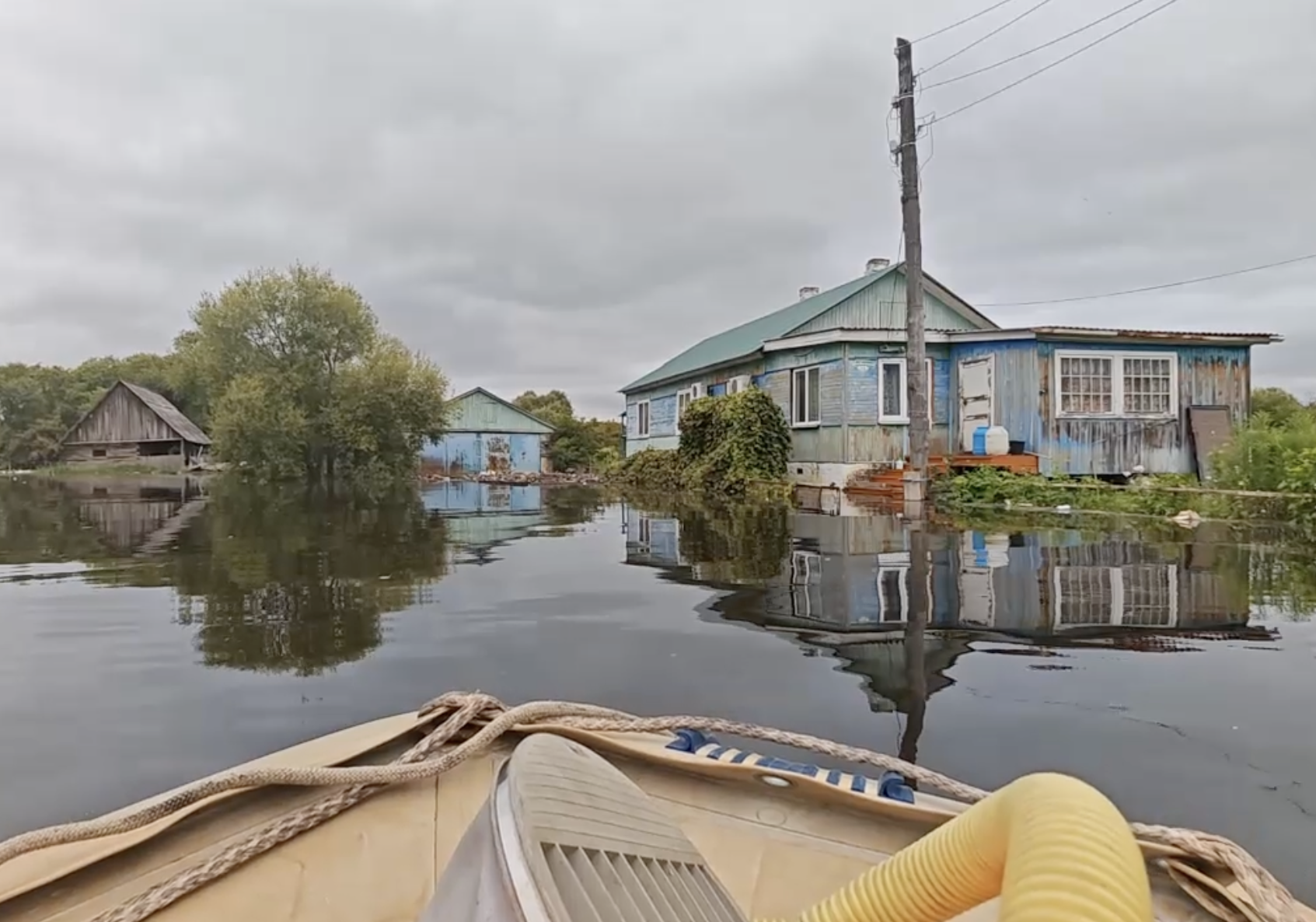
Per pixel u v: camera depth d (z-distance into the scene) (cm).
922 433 1198
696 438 1828
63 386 4956
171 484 2655
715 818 157
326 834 145
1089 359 1367
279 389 2623
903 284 1691
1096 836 73
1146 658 378
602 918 69
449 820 151
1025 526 906
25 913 119
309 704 326
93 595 568
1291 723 291
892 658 383
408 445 2709
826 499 1333
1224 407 1402
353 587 597
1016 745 275
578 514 1265
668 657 389
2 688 346
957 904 92
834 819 155
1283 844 208
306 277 2764
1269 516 912
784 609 496
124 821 131
